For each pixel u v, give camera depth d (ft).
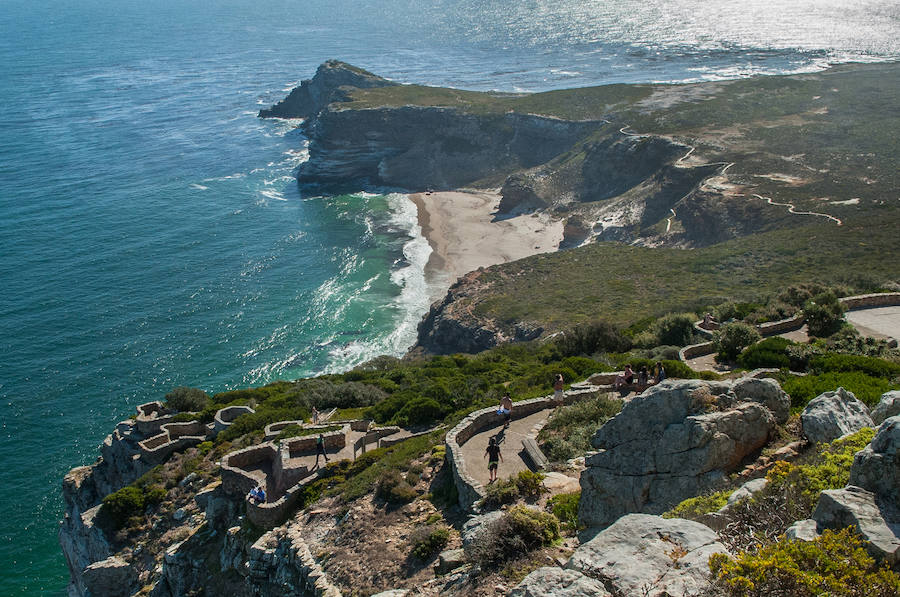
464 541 63.62
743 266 268.41
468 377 151.43
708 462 55.42
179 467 141.38
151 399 242.78
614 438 60.29
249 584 87.45
